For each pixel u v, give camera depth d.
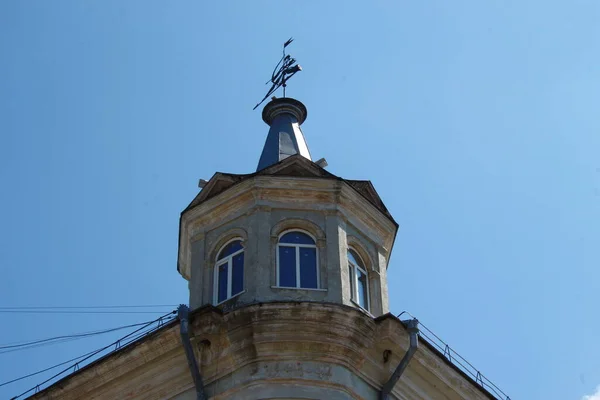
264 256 32.41
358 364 30.77
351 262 33.75
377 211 35.09
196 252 34.03
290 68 40.97
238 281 32.78
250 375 30.03
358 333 30.66
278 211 33.59
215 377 30.66
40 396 33.41
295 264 32.69
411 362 32.41
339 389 29.97
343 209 34.16
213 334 30.70
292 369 29.98
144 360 31.97
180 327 30.47
